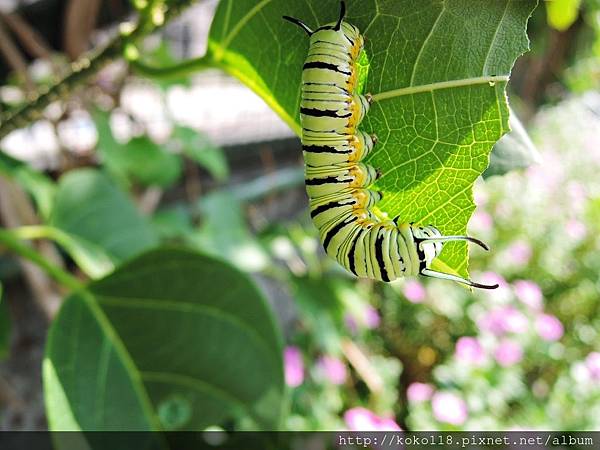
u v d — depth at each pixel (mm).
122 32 94
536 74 693
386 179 82
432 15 73
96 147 233
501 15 71
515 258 425
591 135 637
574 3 161
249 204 406
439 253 78
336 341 281
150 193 277
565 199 491
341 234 82
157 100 328
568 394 341
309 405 303
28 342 333
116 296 105
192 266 107
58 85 97
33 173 169
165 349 104
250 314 109
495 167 92
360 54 78
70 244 142
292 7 78
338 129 77
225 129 419
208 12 390
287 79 84
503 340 334
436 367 357
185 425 101
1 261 318
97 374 98
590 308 434
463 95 74
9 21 196
